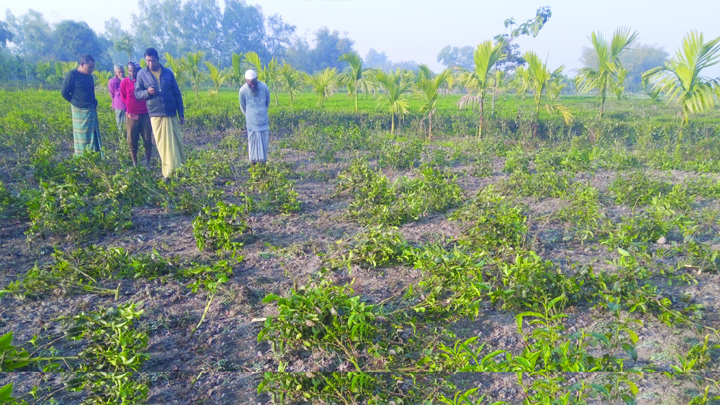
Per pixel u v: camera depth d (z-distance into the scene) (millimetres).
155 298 3682
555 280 3582
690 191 6758
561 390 2512
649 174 7613
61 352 3002
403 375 2799
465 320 3426
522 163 8438
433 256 3961
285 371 2834
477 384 2756
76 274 3848
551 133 12289
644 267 4004
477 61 11469
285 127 13805
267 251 4660
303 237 5082
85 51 68188
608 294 3619
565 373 2773
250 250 4688
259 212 5871
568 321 3414
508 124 13430
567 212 5660
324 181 7672
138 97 6621
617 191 6562
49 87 38531
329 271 4199
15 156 8680
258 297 3744
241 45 96938
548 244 4895
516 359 2680
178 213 5727
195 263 4230
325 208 6156
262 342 3156
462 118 14289
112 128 10289
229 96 26797
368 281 4051
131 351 2773
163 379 2777
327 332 2959
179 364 2922
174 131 6898
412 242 4891
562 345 2820
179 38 92188
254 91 7438
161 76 6621
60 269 3818
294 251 4605
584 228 5277
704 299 3732
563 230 5344
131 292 3779
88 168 6465
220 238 4527
